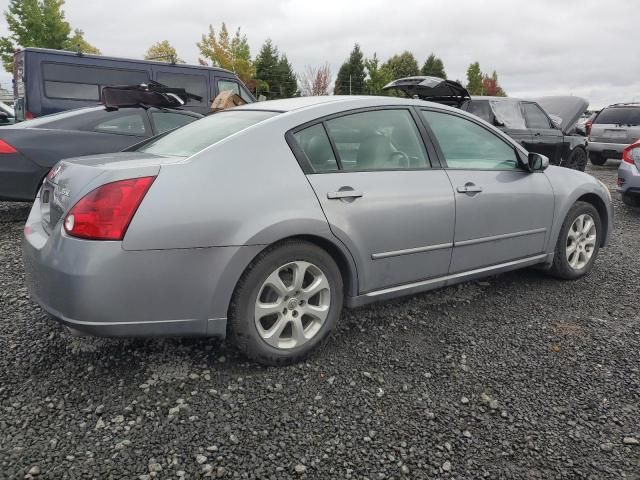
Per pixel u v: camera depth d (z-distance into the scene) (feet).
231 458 7.09
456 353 10.27
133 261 7.93
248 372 9.26
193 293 8.39
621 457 7.38
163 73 33.22
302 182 9.41
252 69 95.25
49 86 30.17
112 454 7.07
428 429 7.86
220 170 8.73
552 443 7.63
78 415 7.88
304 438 7.56
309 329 9.78
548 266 14.20
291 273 9.50
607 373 9.62
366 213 10.07
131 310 8.07
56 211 8.95
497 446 7.54
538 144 33.09
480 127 12.92
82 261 7.80
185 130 11.36
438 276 11.63
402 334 11.05
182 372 9.17
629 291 14.03
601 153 45.62
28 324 10.84
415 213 10.78
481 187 12.04
